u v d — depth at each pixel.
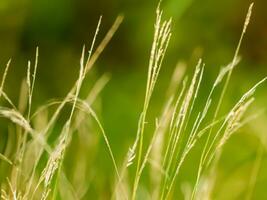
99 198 3.14
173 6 4.18
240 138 3.79
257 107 3.88
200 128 3.87
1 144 2.89
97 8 4.63
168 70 4.55
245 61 4.75
